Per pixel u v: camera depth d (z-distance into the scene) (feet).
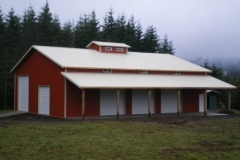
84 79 83.10
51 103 89.71
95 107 90.89
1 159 37.83
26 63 101.86
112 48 110.22
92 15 244.63
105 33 219.00
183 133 57.57
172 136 54.13
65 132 56.24
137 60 107.14
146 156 40.27
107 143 47.24
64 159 38.19
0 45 173.58
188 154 41.52
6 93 153.58
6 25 191.01
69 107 85.10
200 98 111.45
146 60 109.50
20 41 183.42
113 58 103.40
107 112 93.35
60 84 85.97
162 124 69.67
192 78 104.78
